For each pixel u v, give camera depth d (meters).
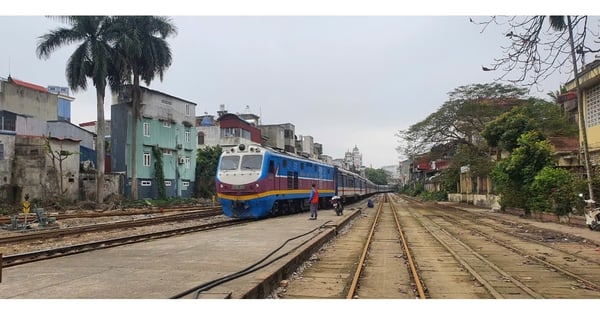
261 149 20.53
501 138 26.95
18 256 9.52
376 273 9.09
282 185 22.17
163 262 8.74
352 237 15.63
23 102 37.25
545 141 23.20
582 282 8.19
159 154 39.56
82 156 36.66
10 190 28.28
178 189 42.47
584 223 17.34
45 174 29.70
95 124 50.88
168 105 41.78
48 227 18.12
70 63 31.56
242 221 19.94
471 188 42.56
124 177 37.03
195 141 45.84
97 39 32.44
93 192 34.00
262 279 6.98
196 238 12.84
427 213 30.00
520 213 24.77
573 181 19.66
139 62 34.53
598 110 21.42
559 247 12.74
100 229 16.36
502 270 9.31
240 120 51.28
